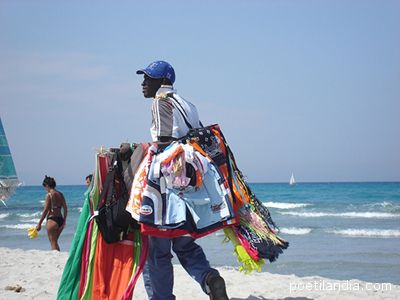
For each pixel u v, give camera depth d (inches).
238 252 168.9
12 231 1037.8
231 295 238.4
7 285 265.7
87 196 182.7
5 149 774.5
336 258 543.8
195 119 179.8
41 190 4008.4
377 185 3863.2
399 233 842.8
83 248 181.0
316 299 231.1
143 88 185.5
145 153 178.5
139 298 236.5
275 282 274.5
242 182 177.0
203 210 169.0
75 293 179.6
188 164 167.0
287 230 913.5
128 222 175.8
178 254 180.5
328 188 3267.7
